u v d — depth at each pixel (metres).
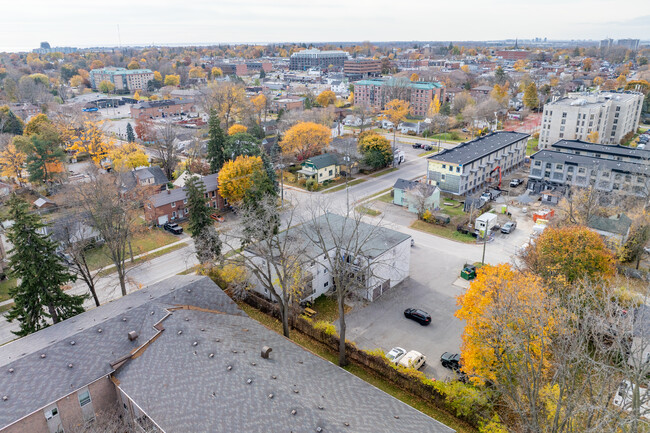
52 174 92.56
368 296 49.47
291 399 26.72
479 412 31.81
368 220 72.06
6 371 29.62
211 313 37.06
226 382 28.58
